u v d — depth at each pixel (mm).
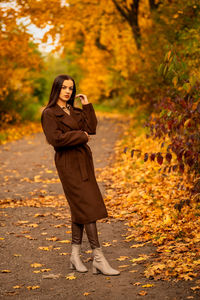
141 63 11516
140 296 3281
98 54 24797
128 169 8672
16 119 20078
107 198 6676
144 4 15125
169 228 4871
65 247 4680
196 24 8891
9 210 6344
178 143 4785
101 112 32094
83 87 33625
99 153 11516
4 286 3646
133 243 4648
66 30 14109
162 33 10648
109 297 3316
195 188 4898
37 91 31375
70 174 3863
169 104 4887
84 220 3814
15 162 10984
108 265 3803
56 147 3873
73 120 3922
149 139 10367
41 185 8180
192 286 3371
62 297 3379
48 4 11695
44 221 5742
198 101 4609
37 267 4090
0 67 16859
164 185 6824
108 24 16875
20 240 4938
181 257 3943
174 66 4895
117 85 24031
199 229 4695
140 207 5918
